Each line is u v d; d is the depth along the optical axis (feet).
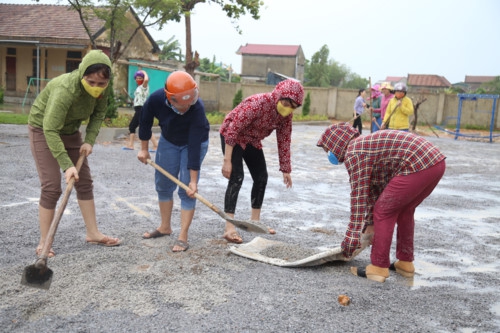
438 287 12.53
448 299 11.69
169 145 14.23
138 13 61.05
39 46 75.77
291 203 21.86
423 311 10.89
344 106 99.25
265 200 22.17
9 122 44.68
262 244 14.83
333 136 12.82
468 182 30.55
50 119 12.16
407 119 33.14
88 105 13.01
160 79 77.46
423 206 22.74
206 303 10.55
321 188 25.98
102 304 10.26
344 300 10.91
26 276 9.86
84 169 13.79
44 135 12.94
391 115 32.99
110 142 39.24
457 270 14.05
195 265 12.74
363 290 11.85
